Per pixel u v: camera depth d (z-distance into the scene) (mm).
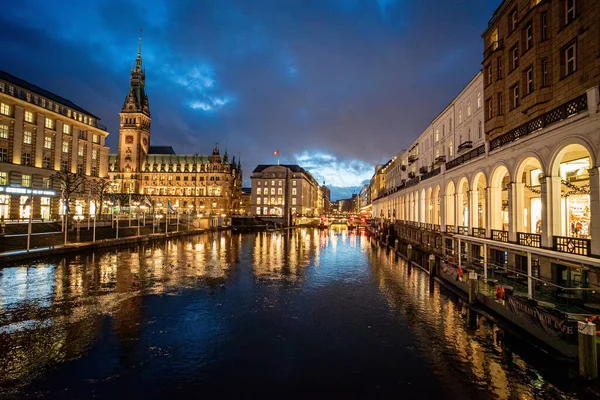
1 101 53000
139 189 132375
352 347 14500
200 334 15797
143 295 22344
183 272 30953
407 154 65688
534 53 19312
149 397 10594
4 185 49219
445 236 32719
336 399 10594
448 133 41250
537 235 17844
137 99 134375
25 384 11180
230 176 137375
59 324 16609
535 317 13883
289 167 152125
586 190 18125
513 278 19484
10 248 35281
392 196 73250
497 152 22500
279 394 10867
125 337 15227
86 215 60562
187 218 89062
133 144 132000
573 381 11164
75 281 25641
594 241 13625
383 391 11055
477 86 31688
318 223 149000
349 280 28266
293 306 20531
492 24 26078
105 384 11273
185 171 133500
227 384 11438
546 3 18766
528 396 10648
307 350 14188
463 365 12766
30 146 57844
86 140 70562
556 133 16047
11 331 15648
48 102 61688
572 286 16203
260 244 60375
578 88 16297
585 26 15789
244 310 19625
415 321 17656
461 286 22406
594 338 10945
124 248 47500
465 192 34344
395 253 45156
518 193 20156
